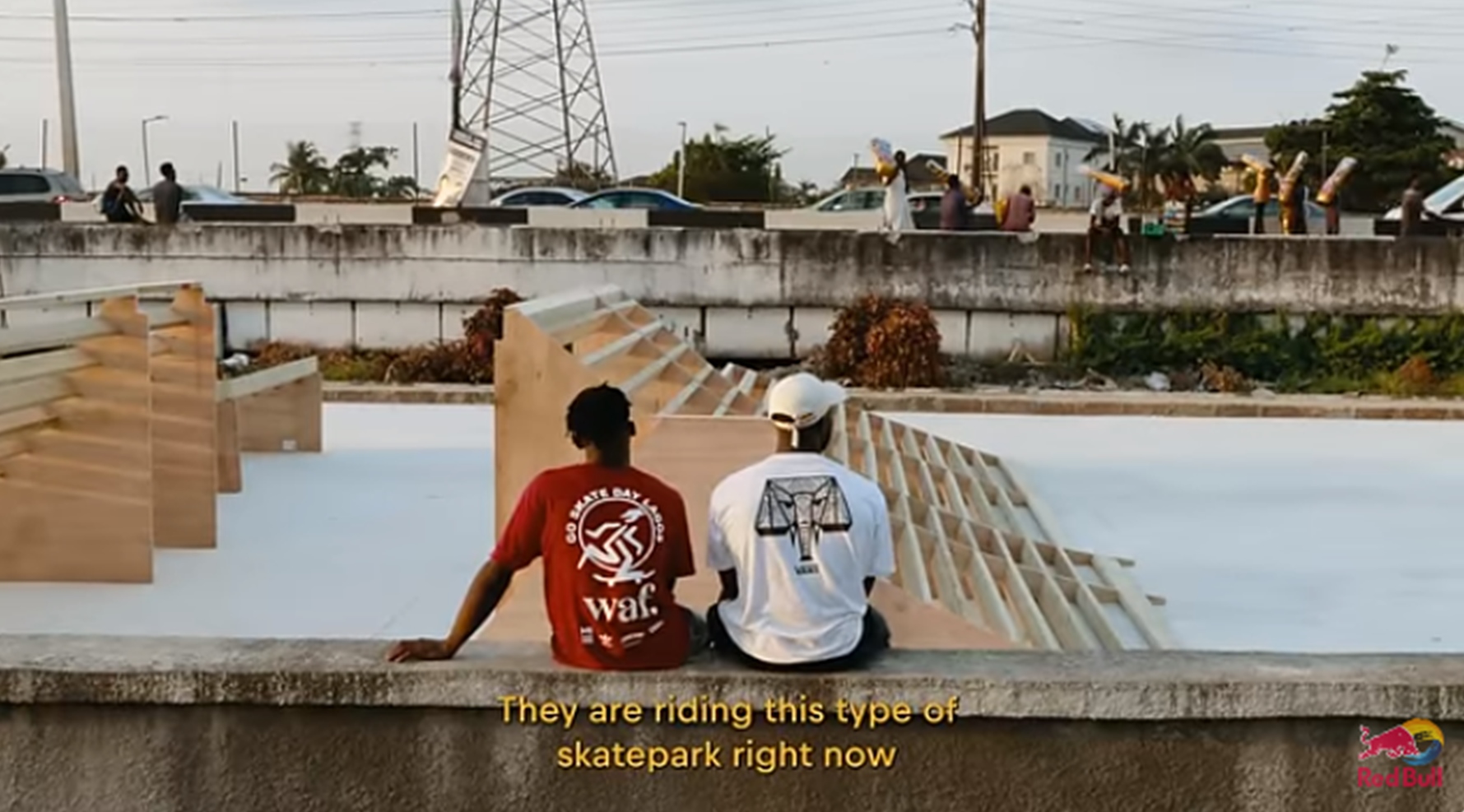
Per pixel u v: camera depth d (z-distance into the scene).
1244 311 16.16
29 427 6.15
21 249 17.03
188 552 6.96
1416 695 3.82
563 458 5.37
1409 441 11.32
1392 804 3.88
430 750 3.89
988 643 4.60
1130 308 16.22
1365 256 15.95
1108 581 6.70
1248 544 7.59
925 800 3.88
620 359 7.17
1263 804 3.88
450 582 6.39
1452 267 15.87
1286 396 14.57
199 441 6.99
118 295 6.21
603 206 23.59
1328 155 43.72
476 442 10.67
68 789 3.94
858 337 15.62
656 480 3.87
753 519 3.79
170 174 18.02
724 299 16.59
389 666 3.88
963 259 16.34
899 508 6.44
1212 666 3.96
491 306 15.71
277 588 6.28
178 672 3.88
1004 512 8.40
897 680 3.81
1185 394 14.57
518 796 3.89
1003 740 3.86
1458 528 7.96
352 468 9.46
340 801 3.91
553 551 3.80
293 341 17.09
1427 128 43.59
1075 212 30.08
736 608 3.87
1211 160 53.78
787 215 22.88
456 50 28.36
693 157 50.97
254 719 3.90
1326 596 6.50
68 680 3.88
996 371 16.08
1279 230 19.25
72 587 6.25
